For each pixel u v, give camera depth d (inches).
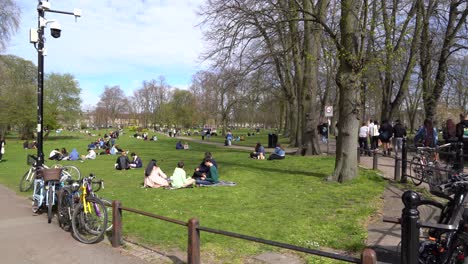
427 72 908.6
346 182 430.6
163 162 761.6
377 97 1546.5
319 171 533.6
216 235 249.9
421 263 158.6
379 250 208.1
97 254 225.5
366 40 489.7
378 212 295.3
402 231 134.2
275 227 263.6
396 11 679.1
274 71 1124.5
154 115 4143.7
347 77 428.8
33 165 456.1
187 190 430.3
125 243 243.4
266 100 1820.9
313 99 757.3
